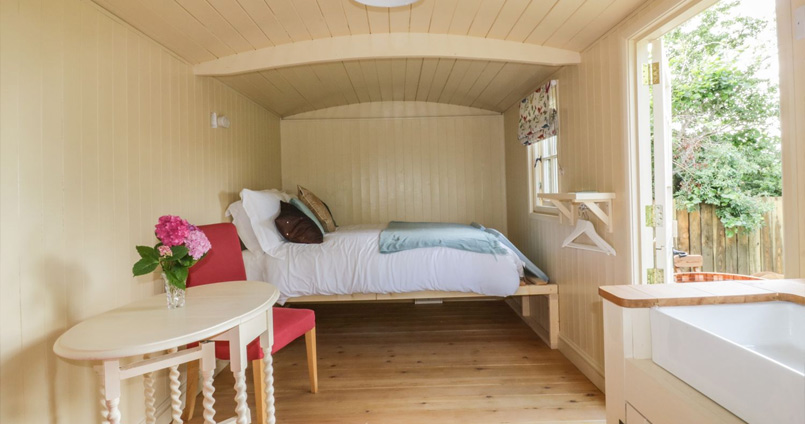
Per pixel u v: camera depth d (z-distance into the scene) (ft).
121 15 6.08
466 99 13.87
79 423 5.23
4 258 4.30
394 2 4.50
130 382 6.13
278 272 9.18
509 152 14.34
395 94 13.98
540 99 10.23
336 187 15.08
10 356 4.36
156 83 7.17
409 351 9.86
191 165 8.38
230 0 6.30
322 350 10.02
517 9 6.85
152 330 4.09
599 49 7.59
